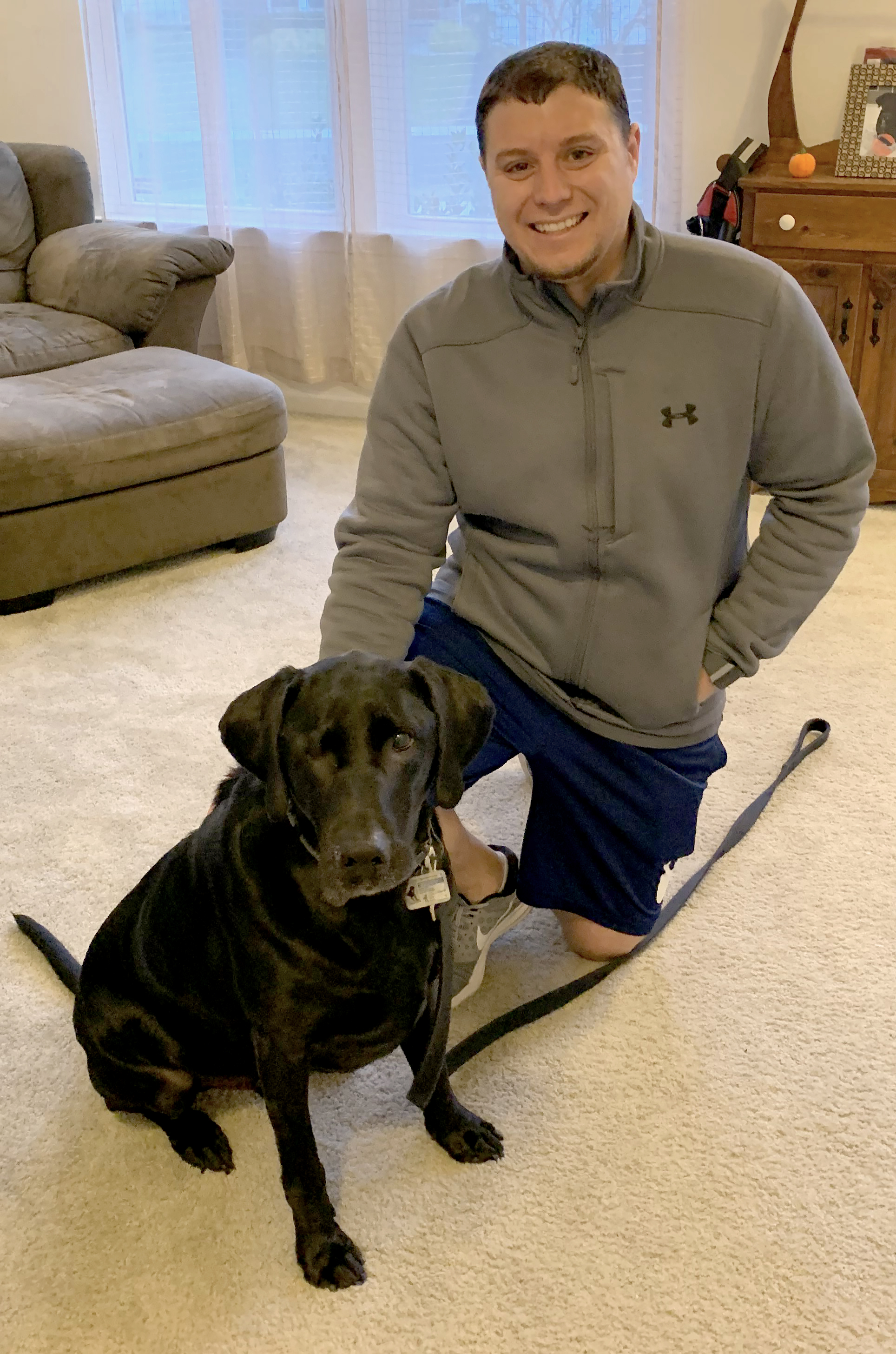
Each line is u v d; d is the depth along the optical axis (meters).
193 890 1.30
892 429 3.11
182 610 2.83
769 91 3.29
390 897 1.22
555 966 1.74
